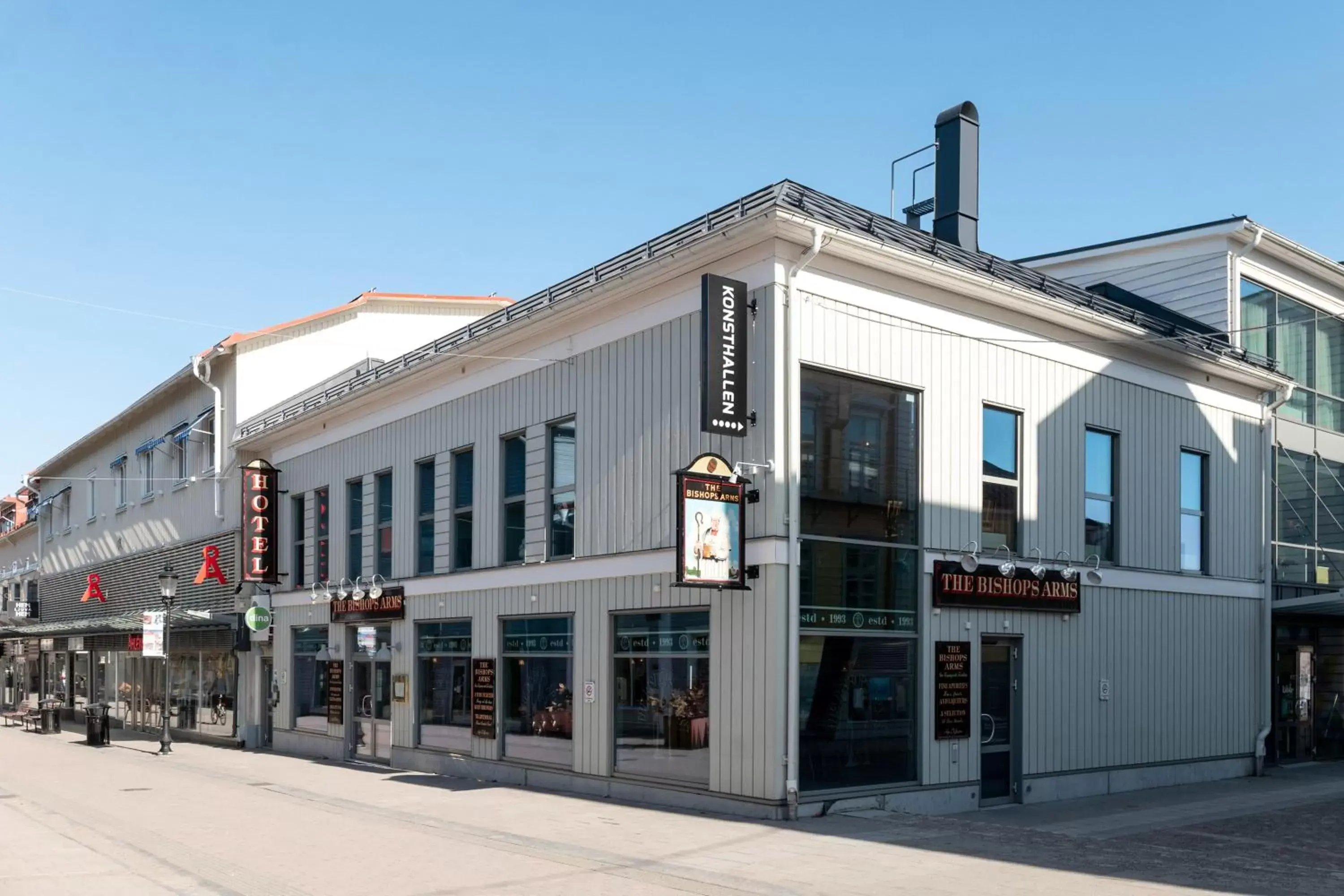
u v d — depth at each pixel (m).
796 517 13.40
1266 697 20.34
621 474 15.71
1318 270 22.61
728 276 14.15
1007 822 13.91
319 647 24.20
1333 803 16.12
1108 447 18.00
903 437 14.91
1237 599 20.06
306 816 14.84
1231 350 19.72
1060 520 16.88
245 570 25.44
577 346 16.75
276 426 25.66
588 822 13.53
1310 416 22.48
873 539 14.38
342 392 23.19
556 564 16.84
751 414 13.63
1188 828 13.47
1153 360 18.77
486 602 18.50
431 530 20.53
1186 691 18.80
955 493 15.36
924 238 15.43
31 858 11.86
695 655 14.32
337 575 23.33
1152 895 9.38
